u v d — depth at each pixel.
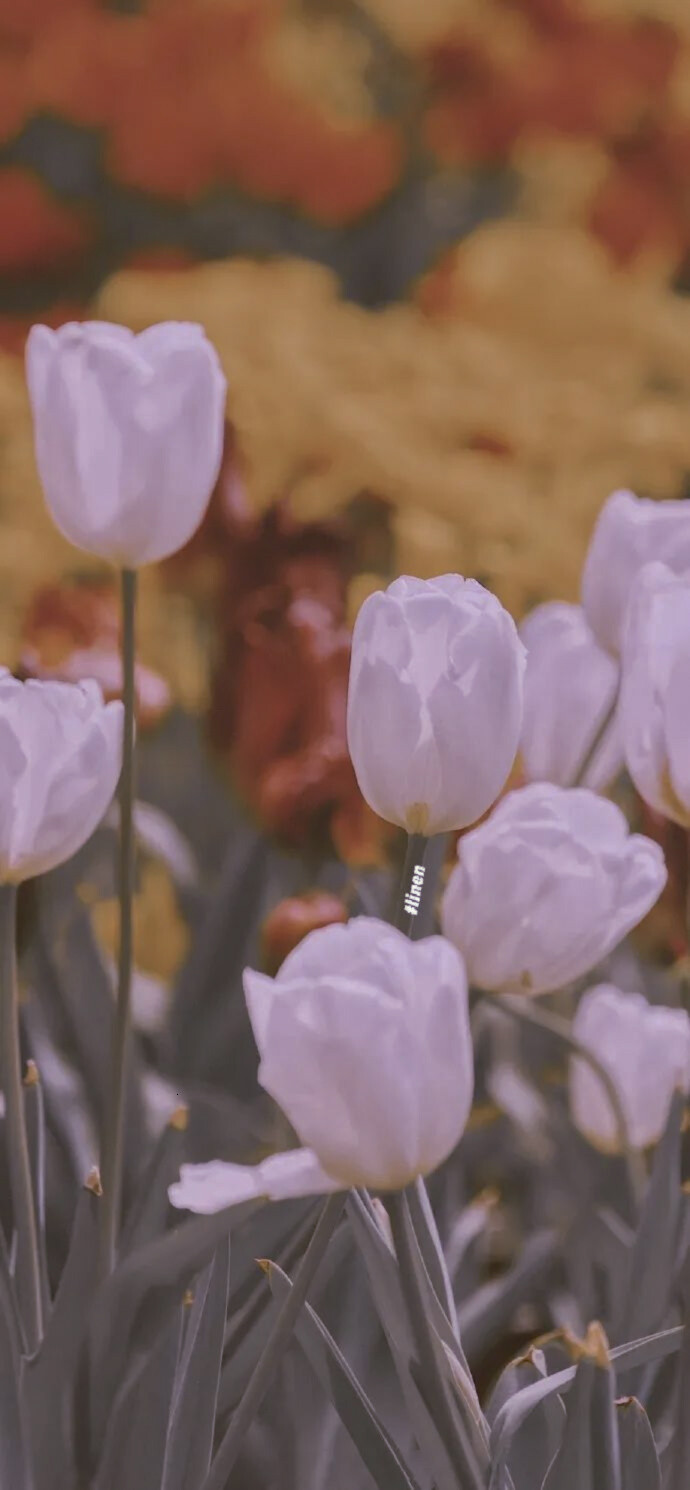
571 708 0.79
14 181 2.59
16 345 2.27
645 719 0.58
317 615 1.09
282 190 2.62
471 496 1.69
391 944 0.46
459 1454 0.52
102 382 0.60
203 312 2.17
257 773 1.09
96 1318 0.61
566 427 1.95
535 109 2.86
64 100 2.64
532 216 2.95
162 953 1.38
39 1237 0.70
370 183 2.63
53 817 0.58
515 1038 1.17
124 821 0.63
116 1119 0.64
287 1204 0.73
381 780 0.55
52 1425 0.63
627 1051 0.88
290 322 2.14
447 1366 0.56
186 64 2.67
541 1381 0.57
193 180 2.61
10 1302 0.62
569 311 2.30
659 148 2.88
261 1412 0.77
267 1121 1.13
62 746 0.57
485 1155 1.18
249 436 1.71
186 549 1.23
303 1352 0.72
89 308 2.62
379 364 2.05
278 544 1.19
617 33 2.88
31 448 1.90
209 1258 0.59
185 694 1.52
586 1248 0.91
